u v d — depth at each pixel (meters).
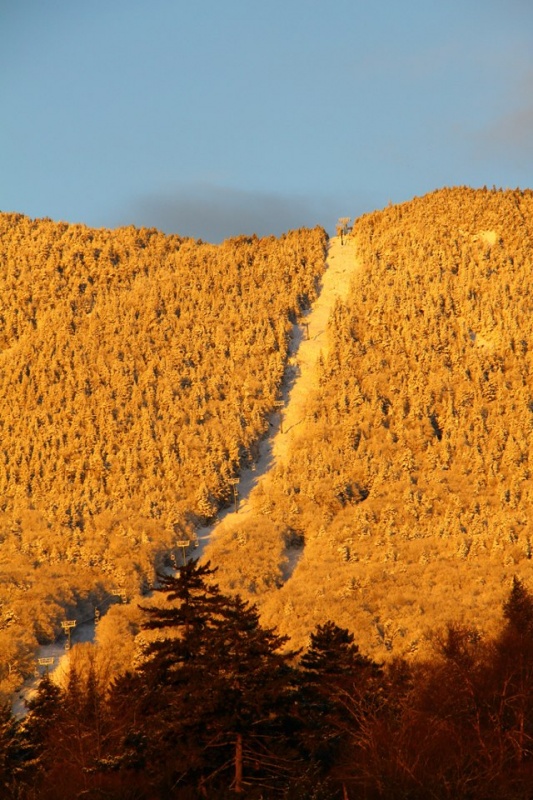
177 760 128.88
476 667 165.62
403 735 130.25
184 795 127.06
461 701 149.12
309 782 123.56
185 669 134.62
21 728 194.25
